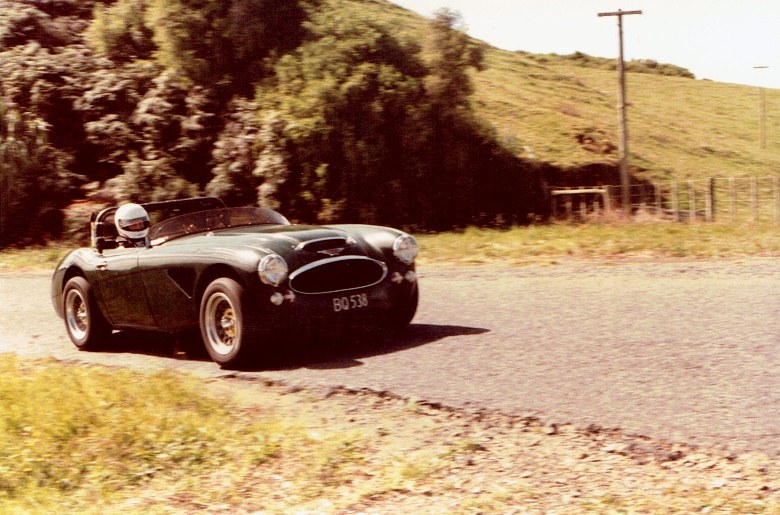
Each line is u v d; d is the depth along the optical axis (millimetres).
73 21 33344
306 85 26547
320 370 6797
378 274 7492
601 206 34906
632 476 4172
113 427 5316
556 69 81125
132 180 25531
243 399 6094
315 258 7141
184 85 27703
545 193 30859
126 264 7918
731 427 4723
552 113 48000
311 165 25453
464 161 27859
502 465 4430
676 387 5562
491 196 29391
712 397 5293
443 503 3977
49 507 4262
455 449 4684
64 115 28312
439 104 28062
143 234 8180
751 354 6309
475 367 6453
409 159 26906
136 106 27906
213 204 8789
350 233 7750
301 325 7008
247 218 8336
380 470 4465
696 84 83062
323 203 25484
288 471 4555
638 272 11234
